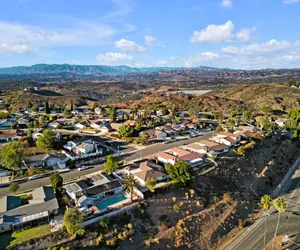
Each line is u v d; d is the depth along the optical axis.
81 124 126.69
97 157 84.31
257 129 119.75
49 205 51.66
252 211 64.25
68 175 70.12
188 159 76.62
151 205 56.31
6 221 45.62
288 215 62.47
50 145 85.69
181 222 54.31
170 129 117.44
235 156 83.56
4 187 62.94
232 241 54.03
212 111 183.88
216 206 62.06
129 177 59.38
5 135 96.81
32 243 42.81
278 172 83.75
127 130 108.19
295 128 122.31
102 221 48.25
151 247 47.81
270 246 51.78
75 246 43.81
